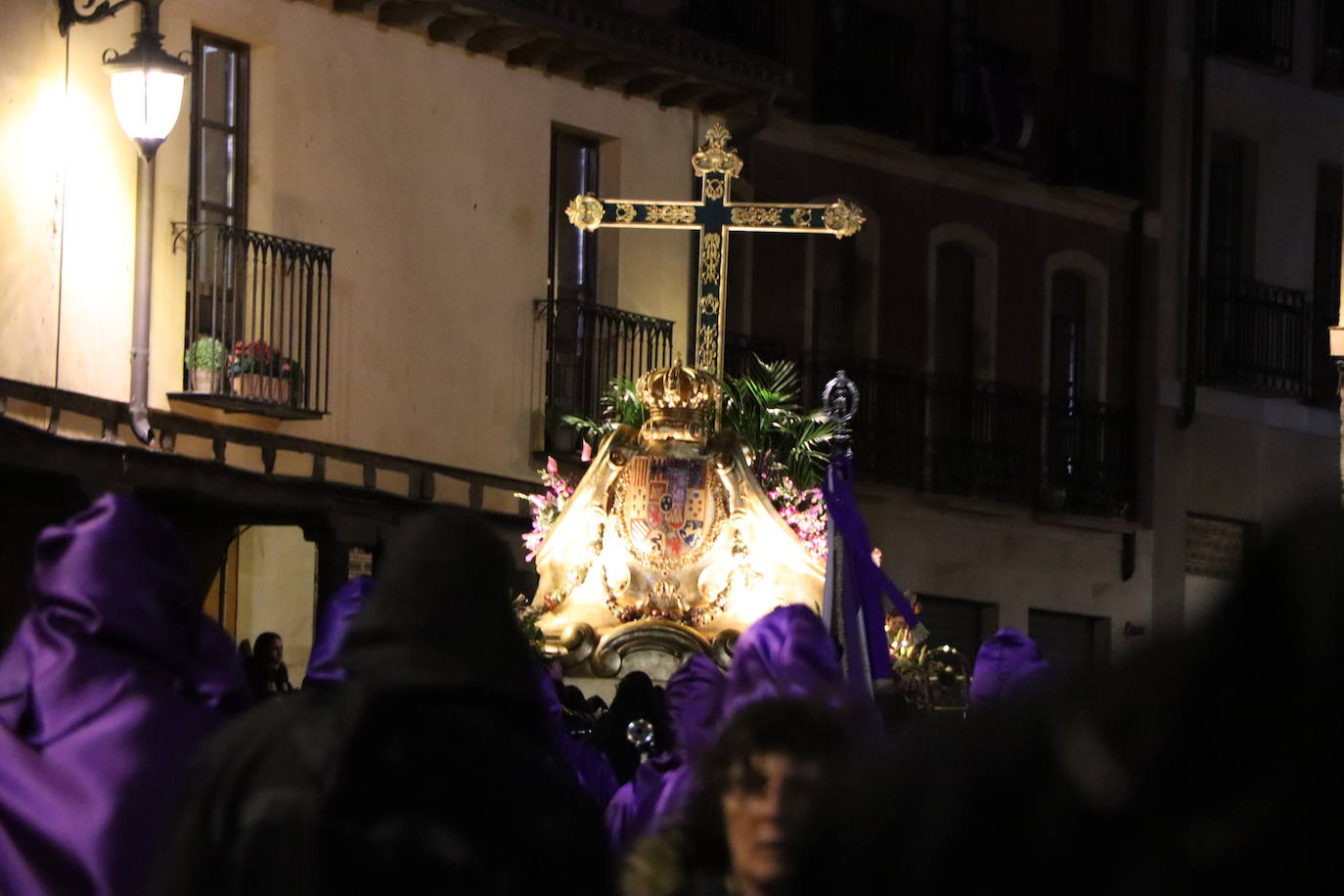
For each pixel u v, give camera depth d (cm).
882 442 3553
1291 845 297
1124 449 3950
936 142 3700
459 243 2880
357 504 2708
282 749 524
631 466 2161
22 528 2338
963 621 3731
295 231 2675
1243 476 4134
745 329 3425
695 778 597
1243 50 4109
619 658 2103
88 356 2384
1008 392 3769
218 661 747
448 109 2870
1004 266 3809
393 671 532
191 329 2508
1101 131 3934
